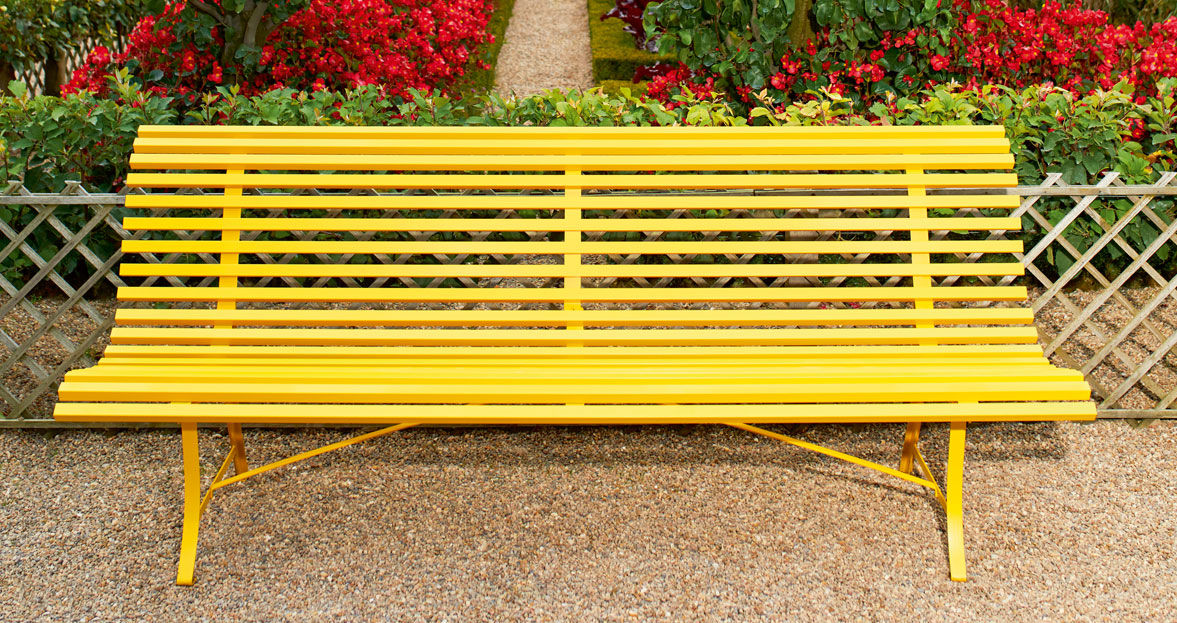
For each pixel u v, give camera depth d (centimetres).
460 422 234
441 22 643
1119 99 379
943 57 456
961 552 249
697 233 351
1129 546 263
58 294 411
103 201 313
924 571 252
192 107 512
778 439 293
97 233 385
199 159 271
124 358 253
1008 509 280
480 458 309
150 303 372
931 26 448
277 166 272
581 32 1198
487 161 275
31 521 274
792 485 292
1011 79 498
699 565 254
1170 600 241
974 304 393
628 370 249
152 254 372
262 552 260
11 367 321
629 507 281
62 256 316
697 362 260
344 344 262
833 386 235
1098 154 377
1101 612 236
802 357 262
